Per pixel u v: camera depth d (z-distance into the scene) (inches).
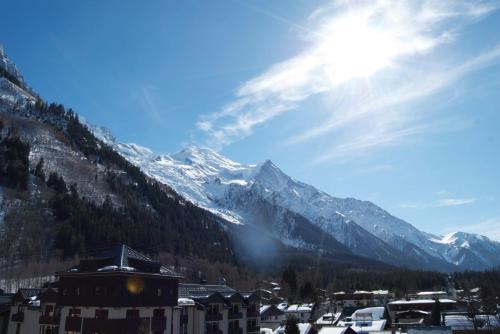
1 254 6486.2
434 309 4913.9
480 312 5541.3
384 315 5802.2
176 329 3006.9
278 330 4296.3
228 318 3513.8
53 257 6796.3
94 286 2728.8
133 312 2699.3
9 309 3398.1
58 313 3056.1
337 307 7760.8
